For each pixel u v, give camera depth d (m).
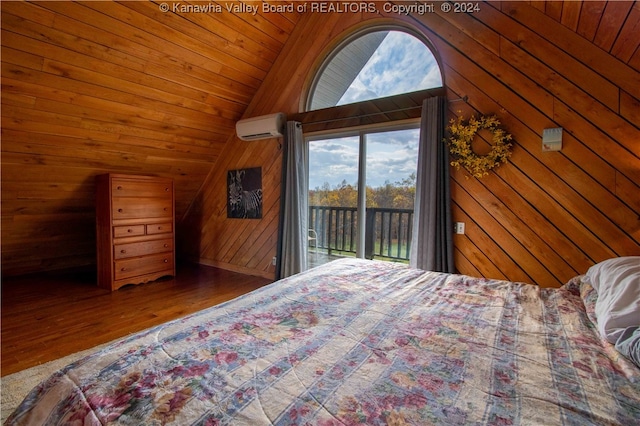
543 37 2.34
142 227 3.83
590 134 2.22
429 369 0.92
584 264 2.28
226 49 3.36
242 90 3.92
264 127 3.74
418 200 2.83
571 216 2.31
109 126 3.28
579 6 2.04
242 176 4.31
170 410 0.73
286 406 0.74
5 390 1.78
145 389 0.80
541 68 2.36
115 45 2.71
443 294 1.62
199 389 0.80
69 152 3.29
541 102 2.37
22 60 2.41
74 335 2.49
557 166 2.34
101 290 3.62
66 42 2.49
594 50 2.17
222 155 4.51
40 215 3.77
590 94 2.21
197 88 3.53
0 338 2.42
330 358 0.97
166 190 4.07
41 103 2.73
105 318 2.83
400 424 0.69
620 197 2.15
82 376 0.86
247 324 1.21
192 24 2.95
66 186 3.63
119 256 3.63
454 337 1.13
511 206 2.52
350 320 1.27
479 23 2.59
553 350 1.03
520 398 0.78
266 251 4.16
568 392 0.81
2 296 3.39
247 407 0.74
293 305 1.42
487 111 2.58
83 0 2.34
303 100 3.74
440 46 2.78
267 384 0.83
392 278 1.90
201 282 3.98
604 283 1.36
